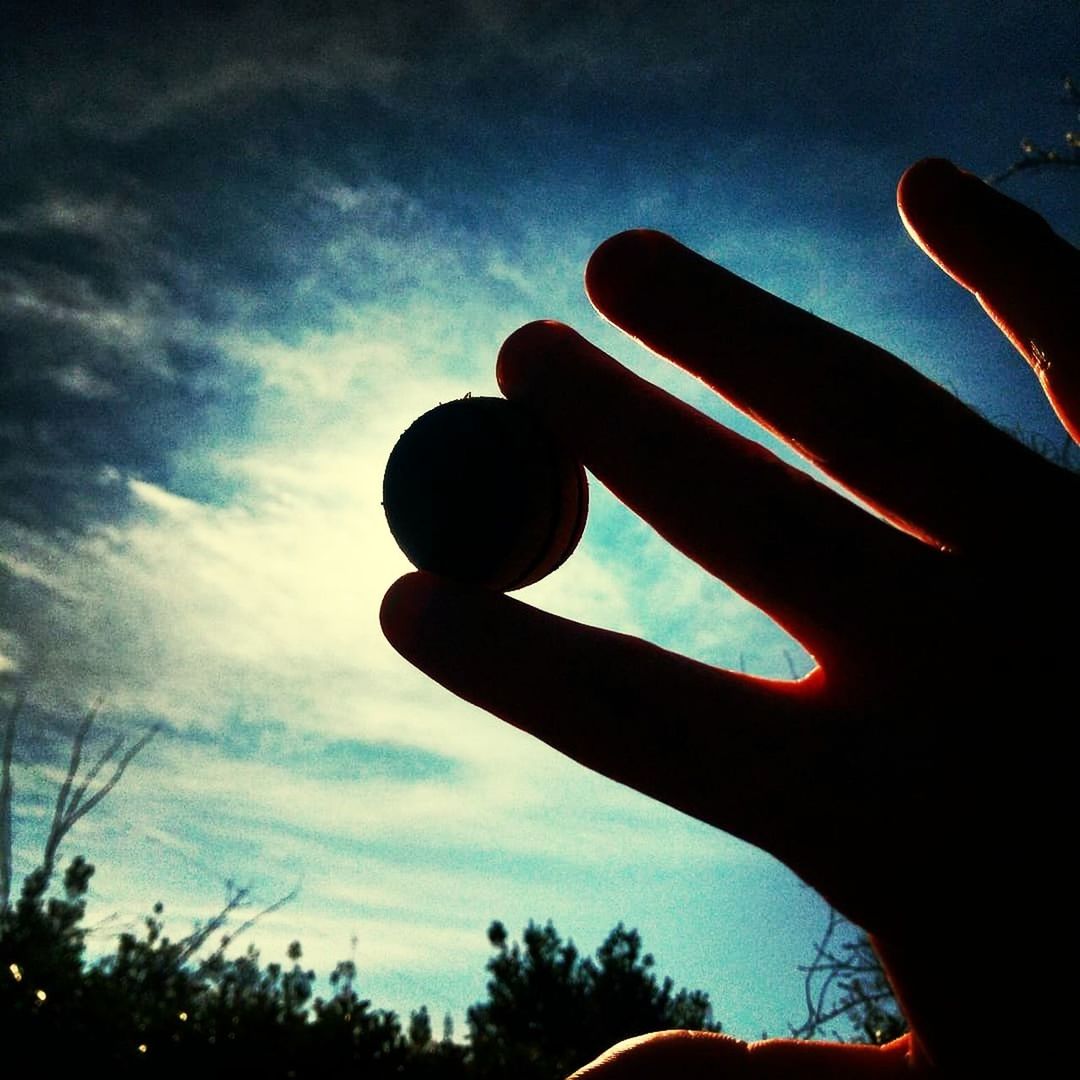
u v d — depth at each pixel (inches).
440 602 6.7
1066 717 6.1
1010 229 7.1
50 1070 47.7
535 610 6.7
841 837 6.2
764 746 6.3
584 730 6.5
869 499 6.8
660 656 6.5
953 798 6.1
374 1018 58.9
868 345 6.9
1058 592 6.3
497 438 8.2
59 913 53.6
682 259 7.1
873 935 6.4
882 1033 38.1
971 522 6.5
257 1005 56.8
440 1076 59.2
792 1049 8.4
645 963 91.8
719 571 6.7
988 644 6.3
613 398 6.9
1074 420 6.8
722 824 6.4
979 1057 6.1
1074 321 6.9
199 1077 51.8
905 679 6.3
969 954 6.1
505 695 6.6
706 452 6.7
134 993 55.7
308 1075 54.5
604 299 7.1
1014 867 6.0
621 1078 8.5
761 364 6.9
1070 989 5.9
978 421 6.7
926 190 7.3
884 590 6.4
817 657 6.5
